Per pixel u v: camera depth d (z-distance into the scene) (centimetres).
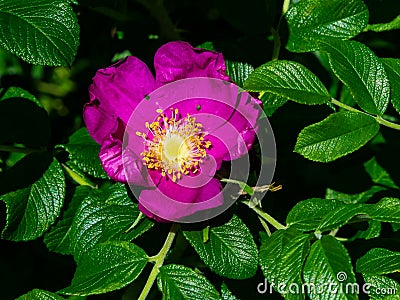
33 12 44
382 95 44
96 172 47
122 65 44
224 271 43
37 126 49
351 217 41
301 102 44
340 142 43
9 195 46
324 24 49
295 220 43
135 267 43
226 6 53
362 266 43
